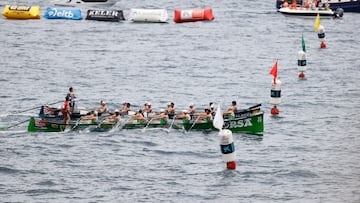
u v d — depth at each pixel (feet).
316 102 467.52
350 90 497.87
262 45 650.84
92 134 395.34
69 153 368.27
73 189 325.42
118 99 469.16
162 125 401.08
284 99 472.85
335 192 320.29
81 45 635.25
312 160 359.66
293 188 325.62
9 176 339.16
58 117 404.36
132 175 341.00
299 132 405.18
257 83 515.50
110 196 318.24
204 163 356.38
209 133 397.19
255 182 332.80
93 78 522.88
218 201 312.91
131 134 395.14
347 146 381.40
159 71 547.90
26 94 477.36
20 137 389.60
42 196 318.24
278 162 356.79
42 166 351.25
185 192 322.14
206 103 464.24
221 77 531.91
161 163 356.38
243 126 396.78
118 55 598.75
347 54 616.80
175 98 473.67
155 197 316.81
